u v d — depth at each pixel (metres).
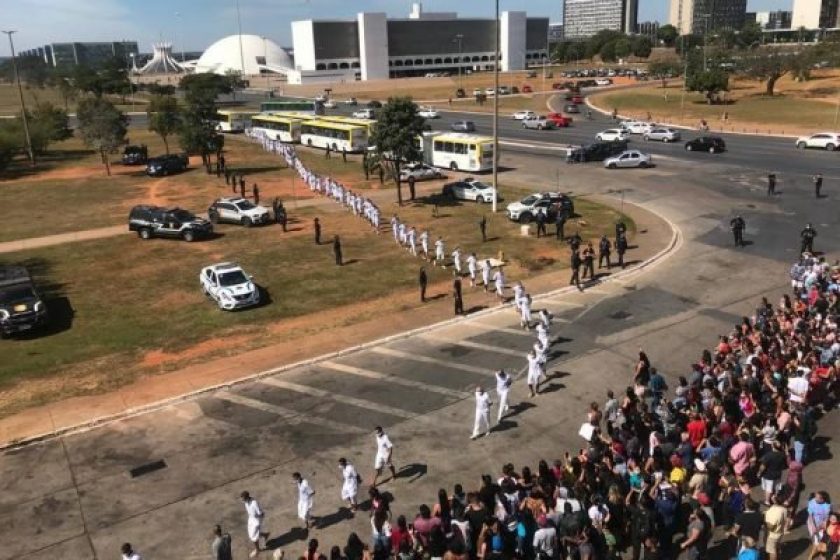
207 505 16.02
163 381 22.50
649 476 14.41
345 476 15.33
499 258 33.47
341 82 182.50
